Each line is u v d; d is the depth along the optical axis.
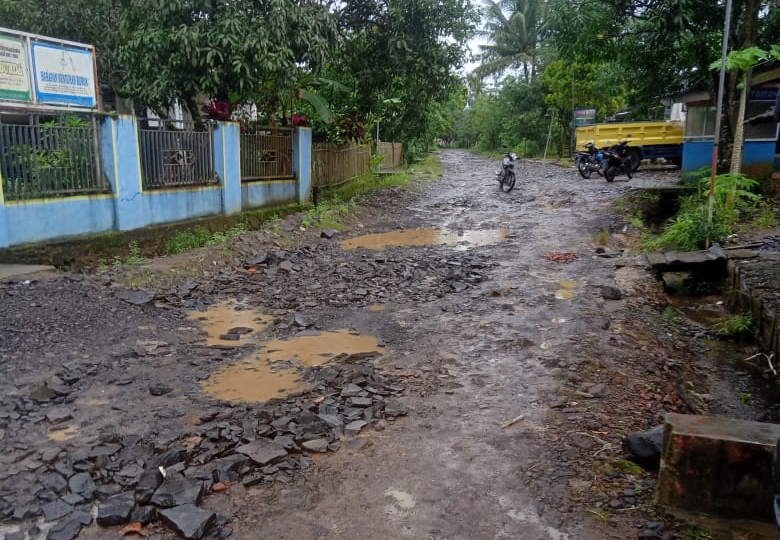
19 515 3.05
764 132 13.03
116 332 6.04
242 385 4.88
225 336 6.12
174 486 3.26
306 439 3.89
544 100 35.03
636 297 7.62
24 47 7.62
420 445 3.88
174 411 4.31
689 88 16.75
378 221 13.77
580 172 20.69
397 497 3.30
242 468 3.54
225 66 10.92
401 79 16.73
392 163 28.14
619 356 5.59
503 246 10.82
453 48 15.57
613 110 31.08
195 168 10.59
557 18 13.62
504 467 3.61
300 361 5.46
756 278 7.35
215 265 8.88
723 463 3.08
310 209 13.63
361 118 17.70
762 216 10.48
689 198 12.45
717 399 5.22
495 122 48.31
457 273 8.72
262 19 10.86
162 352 5.59
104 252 8.66
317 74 13.92
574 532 3.02
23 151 7.71
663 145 21.11
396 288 8.10
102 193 8.77
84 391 4.66
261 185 12.59
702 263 8.61
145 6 10.56
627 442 3.74
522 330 6.22
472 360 5.43
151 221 9.64
